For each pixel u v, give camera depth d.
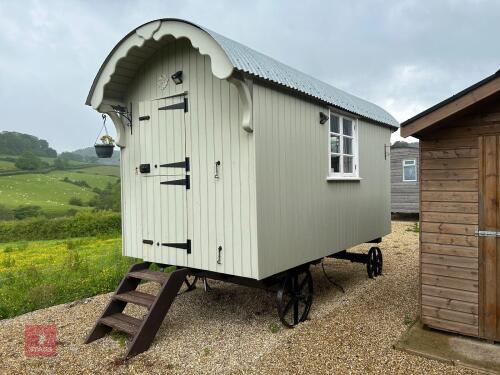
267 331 4.62
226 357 3.94
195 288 6.58
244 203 4.32
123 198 5.73
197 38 4.04
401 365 3.58
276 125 4.58
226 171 4.48
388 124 7.75
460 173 4.00
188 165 4.88
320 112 5.55
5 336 4.70
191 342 4.36
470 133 3.92
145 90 5.32
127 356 3.97
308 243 5.21
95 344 4.38
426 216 4.22
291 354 3.92
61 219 18.22
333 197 5.91
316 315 5.14
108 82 5.03
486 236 3.87
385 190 7.89
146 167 5.30
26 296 6.09
